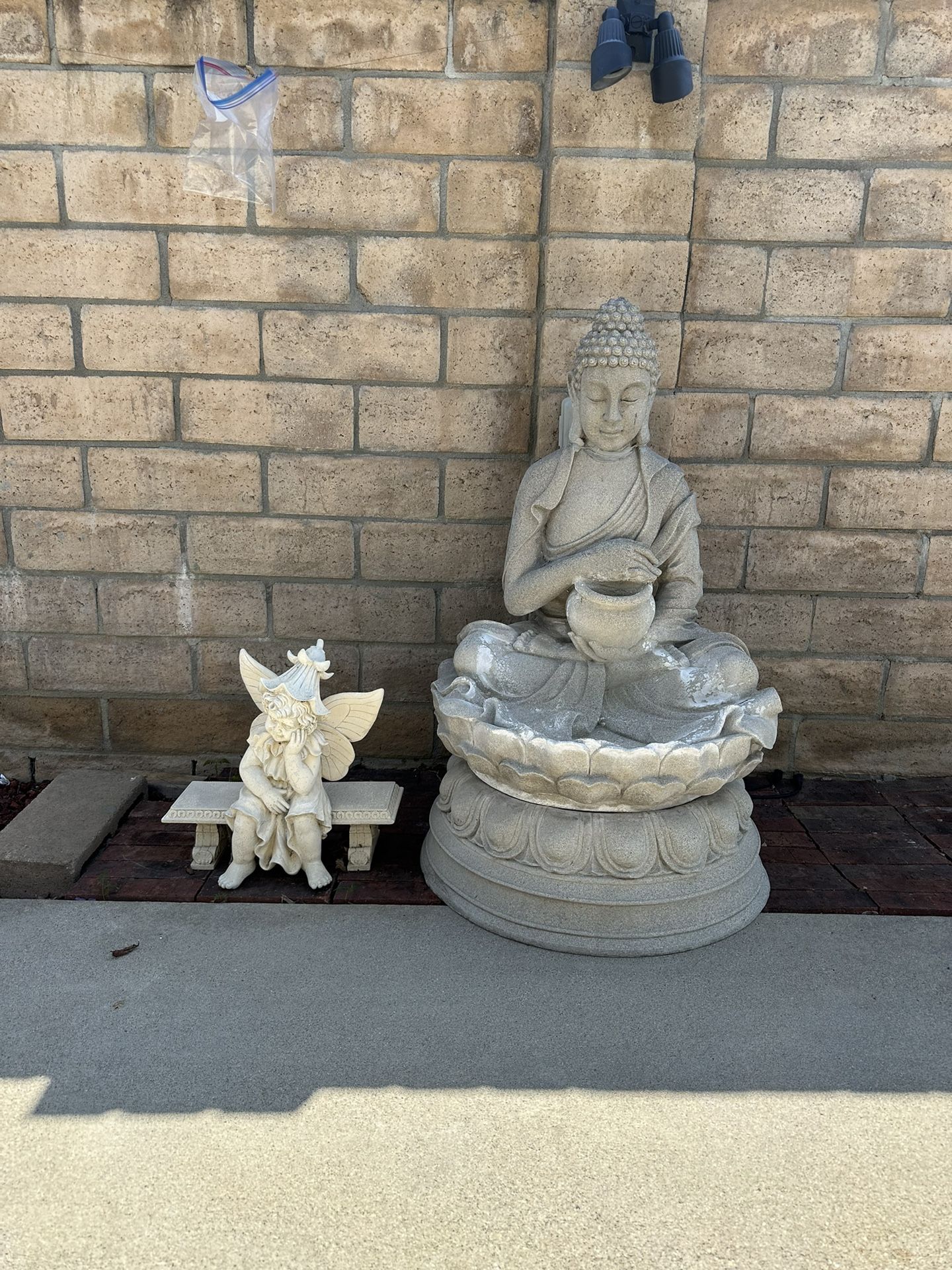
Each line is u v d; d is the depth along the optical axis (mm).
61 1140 2289
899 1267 2012
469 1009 2795
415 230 3867
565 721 3205
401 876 3498
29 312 3916
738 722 3096
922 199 3852
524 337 3973
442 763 4434
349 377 4008
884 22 3697
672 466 3490
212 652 4309
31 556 4188
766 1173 2248
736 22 3699
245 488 4121
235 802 3379
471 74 3719
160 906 3289
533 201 3838
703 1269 1995
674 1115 2418
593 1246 2041
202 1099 2430
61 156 3768
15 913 3236
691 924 3109
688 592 3545
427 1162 2254
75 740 4422
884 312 3967
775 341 3998
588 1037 2695
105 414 4031
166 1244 2023
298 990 2865
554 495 3441
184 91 3717
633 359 3209
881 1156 2305
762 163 3836
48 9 3621
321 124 3764
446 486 4129
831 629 4309
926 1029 2756
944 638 4309
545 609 3664
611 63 3350
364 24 3664
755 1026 2754
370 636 4305
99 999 2803
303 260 3887
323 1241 2039
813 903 3361
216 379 4004
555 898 3068
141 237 3848
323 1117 2381
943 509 4156
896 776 4434
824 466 4125
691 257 3912
